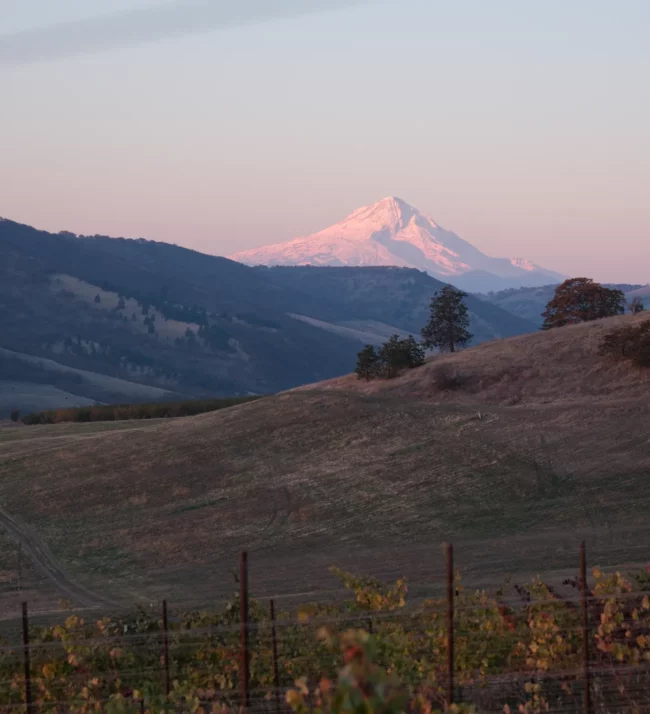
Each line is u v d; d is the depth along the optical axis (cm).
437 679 1659
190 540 5781
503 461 6475
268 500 6481
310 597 3584
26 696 1492
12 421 14400
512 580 3794
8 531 6375
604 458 6244
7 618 4091
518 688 1670
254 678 1733
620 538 4741
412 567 4547
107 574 5228
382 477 6600
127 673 1855
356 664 583
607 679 1608
